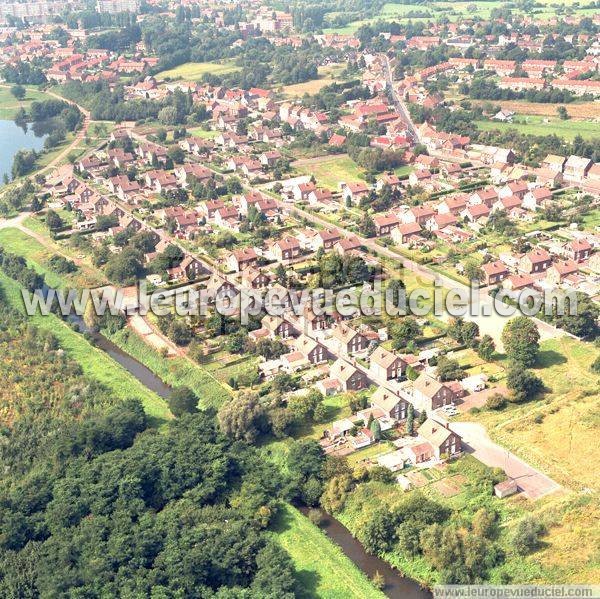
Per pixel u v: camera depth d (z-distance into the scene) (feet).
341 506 571.28
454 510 552.82
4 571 498.28
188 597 476.54
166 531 522.88
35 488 569.23
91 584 479.41
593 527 523.29
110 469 572.92
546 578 490.08
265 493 575.38
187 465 583.58
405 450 618.44
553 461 598.34
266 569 494.59
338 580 509.76
